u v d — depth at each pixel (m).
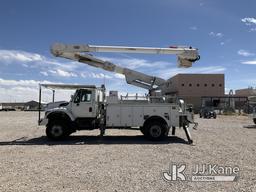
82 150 12.57
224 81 78.00
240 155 11.28
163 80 17.64
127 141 15.74
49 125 15.95
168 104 16.06
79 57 17.25
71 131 16.36
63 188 6.98
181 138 17.06
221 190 6.87
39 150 12.58
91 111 16.19
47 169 8.90
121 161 10.12
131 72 17.69
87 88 16.25
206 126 26.75
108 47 16.48
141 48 16.55
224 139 16.58
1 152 12.05
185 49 16.53
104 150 12.58
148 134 15.93
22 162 9.95
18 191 6.73
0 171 8.65
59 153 11.80
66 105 16.33
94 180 7.69
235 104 74.31
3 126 26.02
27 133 19.94
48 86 16.17
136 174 8.32
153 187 7.08
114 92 16.28
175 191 6.78
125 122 16.16
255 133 20.08
